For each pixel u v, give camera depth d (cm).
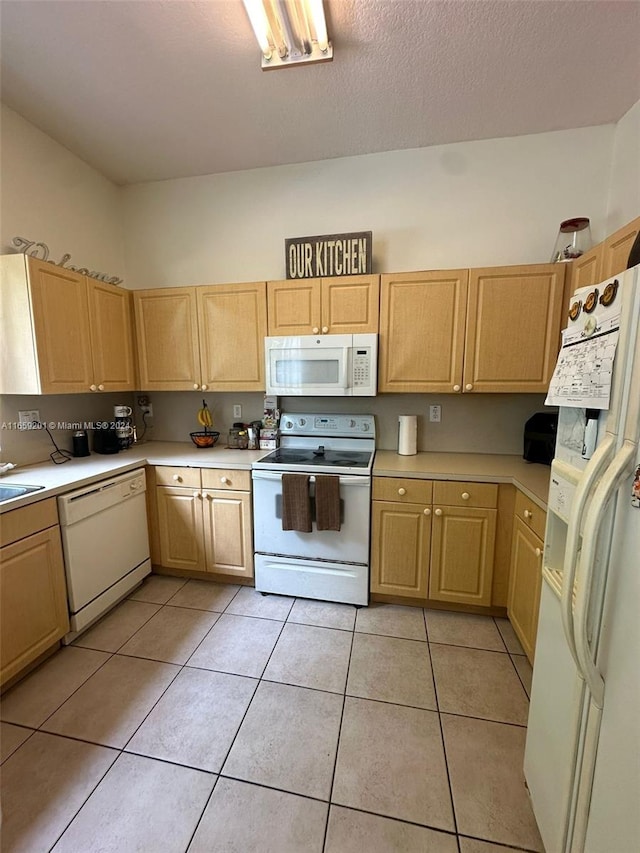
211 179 268
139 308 261
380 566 216
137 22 149
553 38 155
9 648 157
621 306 75
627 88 183
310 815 116
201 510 237
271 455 244
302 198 256
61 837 111
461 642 192
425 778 127
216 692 161
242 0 138
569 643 81
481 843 109
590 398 85
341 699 158
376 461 228
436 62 168
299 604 225
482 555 203
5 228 203
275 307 237
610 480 72
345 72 174
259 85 182
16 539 159
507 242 232
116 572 216
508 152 226
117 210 283
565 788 91
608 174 216
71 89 186
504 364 213
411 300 219
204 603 226
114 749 136
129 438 268
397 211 243
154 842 110
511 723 147
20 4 140
